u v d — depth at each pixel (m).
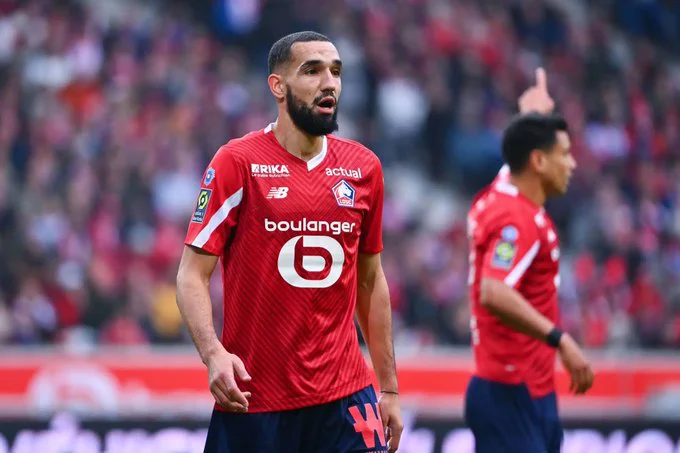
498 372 20.48
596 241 54.72
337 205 15.84
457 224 54.84
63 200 48.62
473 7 69.69
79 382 37.50
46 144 52.03
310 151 15.94
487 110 61.34
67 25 58.97
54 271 44.50
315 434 15.80
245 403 14.73
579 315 49.72
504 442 20.36
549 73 67.56
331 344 15.80
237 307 15.77
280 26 64.75
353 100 59.44
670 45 75.75
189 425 26.45
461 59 63.56
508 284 19.62
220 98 58.16
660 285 53.50
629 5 75.94
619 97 66.81
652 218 58.66
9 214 48.03
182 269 15.56
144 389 37.66
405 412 26.97
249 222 15.67
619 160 62.31
